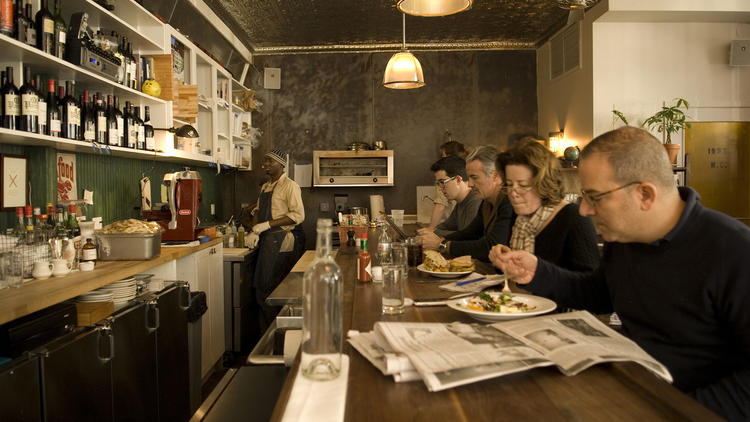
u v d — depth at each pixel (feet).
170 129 11.18
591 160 3.78
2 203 7.88
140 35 10.06
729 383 3.31
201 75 14.92
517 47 20.30
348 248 10.84
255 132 19.79
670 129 14.97
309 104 20.31
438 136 20.42
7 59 7.32
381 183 19.51
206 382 11.51
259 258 14.99
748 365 3.42
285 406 2.65
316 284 3.06
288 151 20.30
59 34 7.71
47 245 7.24
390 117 20.39
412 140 20.39
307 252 12.42
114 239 8.33
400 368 2.94
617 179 3.67
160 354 7.95
